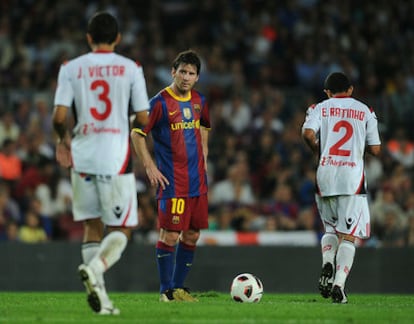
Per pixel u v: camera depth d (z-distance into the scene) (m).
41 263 53.38
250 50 84.00
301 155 71.56
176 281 33.25
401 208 65.69
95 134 25.33
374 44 88.88
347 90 32.81
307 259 54.62
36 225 60.19
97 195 25.62
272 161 69.94
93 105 25.33
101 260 24.27
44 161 65.56
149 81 75.88
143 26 85.25
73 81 25.34
